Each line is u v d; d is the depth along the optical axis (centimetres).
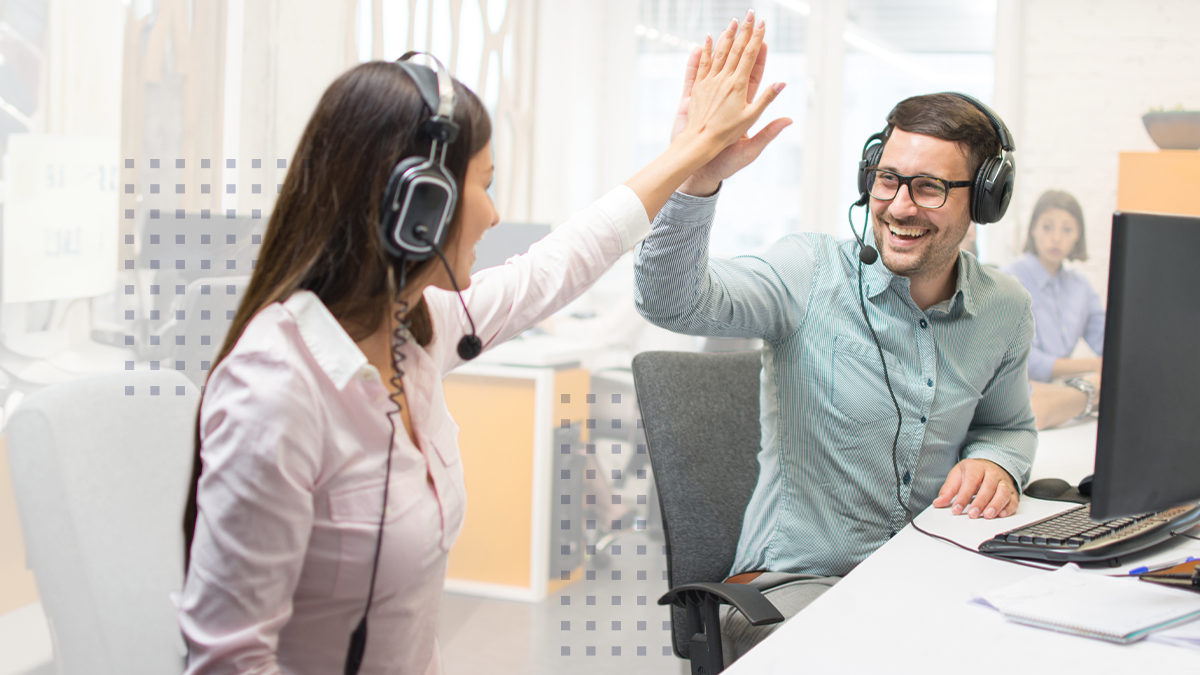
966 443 143
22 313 155
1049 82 396
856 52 436
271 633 72
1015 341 139
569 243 104
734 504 138
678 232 116
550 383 273
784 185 452
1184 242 85
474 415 279
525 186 433
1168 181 316
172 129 194
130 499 81
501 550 277
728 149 111
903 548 106
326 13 249
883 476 131
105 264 172
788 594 121
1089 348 358
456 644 235
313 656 80
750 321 132
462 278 80
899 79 431
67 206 165
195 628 70
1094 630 78
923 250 124
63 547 75
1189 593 87
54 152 163
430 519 81
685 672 155
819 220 448
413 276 75
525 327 103
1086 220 394
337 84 72
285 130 232
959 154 121
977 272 138
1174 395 86
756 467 143
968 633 80
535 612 262
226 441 69
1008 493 125
